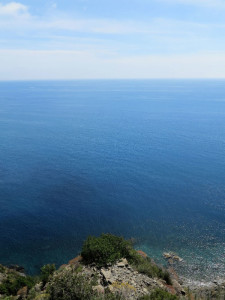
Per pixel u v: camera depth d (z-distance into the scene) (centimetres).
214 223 4875
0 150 9625
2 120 15962
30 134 12231
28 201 5781
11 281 2844
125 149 9750
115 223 4950
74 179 6994
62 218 5116
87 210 5416
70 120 16038
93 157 8812
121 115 17938
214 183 6669
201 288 3206
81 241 4425
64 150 9625
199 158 8656
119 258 2598
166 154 9125
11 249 4200
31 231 4691
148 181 6862
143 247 4206
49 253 4116
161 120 15862
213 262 3803
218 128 13338
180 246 4216
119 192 6238
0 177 7088
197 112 19012
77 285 1783
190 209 5419
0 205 5600
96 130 13112
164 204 5650
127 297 1852
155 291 1955
